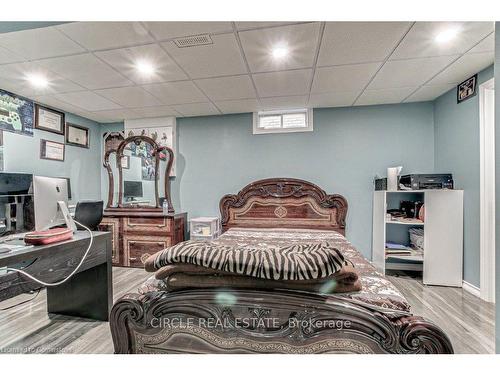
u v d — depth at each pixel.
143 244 3.48
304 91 2.96
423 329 0.89
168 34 1.86
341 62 2.29
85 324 2.01
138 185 3.93
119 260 3.54
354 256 1.90
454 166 2.87
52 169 3.50
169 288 1.10
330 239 2.63
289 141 3.67
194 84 2.75
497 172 1.35
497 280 1.34
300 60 2.25
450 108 2.94
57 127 3.57
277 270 0.98
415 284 2.84
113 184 4.02
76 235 1.91
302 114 3.68
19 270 1.33
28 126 3.18
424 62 2.29
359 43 1.99
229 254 1.05
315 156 3.60
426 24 1.75
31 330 1.93
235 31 1.83
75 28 1.77
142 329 1.07
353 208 3.50
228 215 3.69
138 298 1.09
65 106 3.46
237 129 3.82
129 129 4.08
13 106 3.00
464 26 1.76
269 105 3.45
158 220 3.46
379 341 0.92
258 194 3.63
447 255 2.76
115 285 2.86
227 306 1.02
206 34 1.87
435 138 3.25
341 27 1.79
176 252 1.09
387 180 3.06
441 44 2.00
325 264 0.98
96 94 3.03
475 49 2.07
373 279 1.33
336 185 3.55
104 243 2.03
